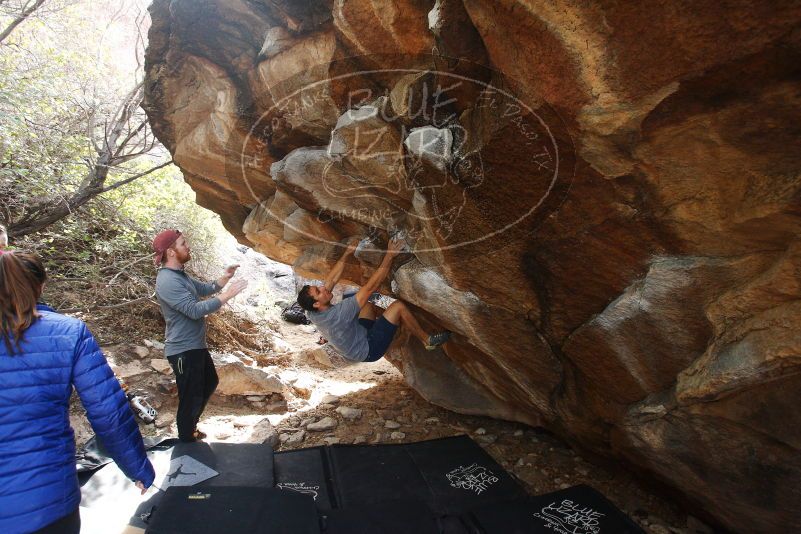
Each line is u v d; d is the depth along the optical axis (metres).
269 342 6.18
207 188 3.53
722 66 1.07
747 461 1.91
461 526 2.50
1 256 1.52
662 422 2.11
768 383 1.64
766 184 1.29
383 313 3.04
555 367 2.57
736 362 1.62
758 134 1.19
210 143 2.86
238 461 2.90
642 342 1.95
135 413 3.72
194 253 6.05
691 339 1.79
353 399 4.42
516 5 1.17
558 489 2.96
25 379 1.47
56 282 4.86
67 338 1.56
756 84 1.09
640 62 1.14
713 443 1.96
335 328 2.72
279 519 2.34
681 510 2.73
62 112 4.87
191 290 2.90
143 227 5.51
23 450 1.44
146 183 5.43
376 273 2.66
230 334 5.82
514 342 2.56
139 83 4.99
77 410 3.56
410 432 3.75
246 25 2.21
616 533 2.38
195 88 2.70
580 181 1.55
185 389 2.92
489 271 2.19
